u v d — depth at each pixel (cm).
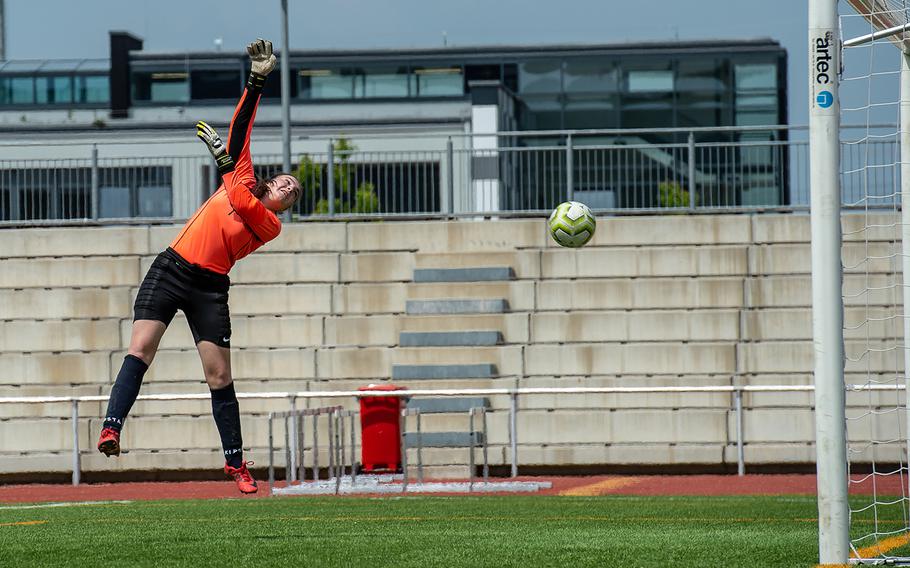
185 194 8100
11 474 7031
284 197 2653
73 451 6775
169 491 6091
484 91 11338
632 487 5862
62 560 2547
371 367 7275
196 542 2891
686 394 7106
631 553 2628
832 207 2189
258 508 4278
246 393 6575
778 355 7119
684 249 7406
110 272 7644
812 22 2208
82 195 7994
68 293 7581
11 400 6325
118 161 8056
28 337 7506
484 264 7562
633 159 7669
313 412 5656
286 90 8219
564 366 7212
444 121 12062
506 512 3997
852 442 6950
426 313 7438
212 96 13688
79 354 7381
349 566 2417
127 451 7088
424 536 3033
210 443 7088
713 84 12988
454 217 7862
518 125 12850
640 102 13075
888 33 2905
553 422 6975
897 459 6881
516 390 6078
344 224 7681
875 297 7188
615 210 7638
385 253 7606
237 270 7581
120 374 2544
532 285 7444
